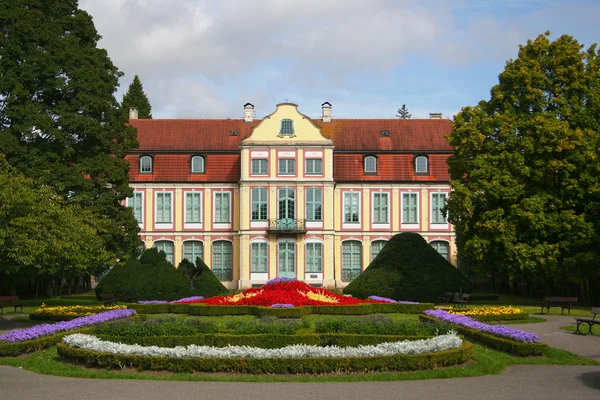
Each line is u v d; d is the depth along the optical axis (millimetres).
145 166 59594
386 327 23219
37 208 29547
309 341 21812
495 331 23641
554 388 17016
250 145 57188
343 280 58812
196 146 60312
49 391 16562
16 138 40000
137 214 59250
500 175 41469
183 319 24703
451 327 23422
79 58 42438
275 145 57125
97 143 43812
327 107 62594
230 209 59312
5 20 41031
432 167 59250
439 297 41094
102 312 32188
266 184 57031
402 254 44156
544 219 40031
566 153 40812
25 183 30484
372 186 59000
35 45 41250
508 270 41406
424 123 62188
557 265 40000
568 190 40844
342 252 59094
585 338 25484
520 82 43406
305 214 57094
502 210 41031
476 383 17578
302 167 57125
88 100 42281
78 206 36625
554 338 25438
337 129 61688
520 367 20031
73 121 41312
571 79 42844
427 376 18281
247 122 62875
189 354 19172
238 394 16188
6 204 28359
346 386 17125
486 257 42625
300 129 57375
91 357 19516
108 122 44750
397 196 59031
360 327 23375
